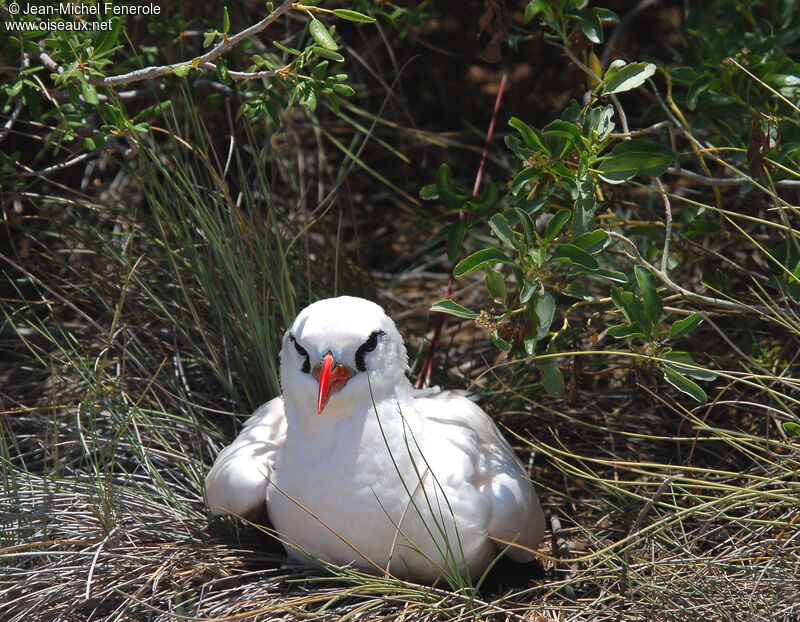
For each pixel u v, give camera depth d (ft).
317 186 42.86
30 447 30.83
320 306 22.91
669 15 43.11
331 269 34.91
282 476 23.86
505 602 23.95
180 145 34.94
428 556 23.62
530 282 24.66
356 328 22.40
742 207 33.27
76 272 33.73
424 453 23.36
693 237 33.42
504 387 31.24
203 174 35.01
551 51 45.62
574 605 23.80
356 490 22.81
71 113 30.91
